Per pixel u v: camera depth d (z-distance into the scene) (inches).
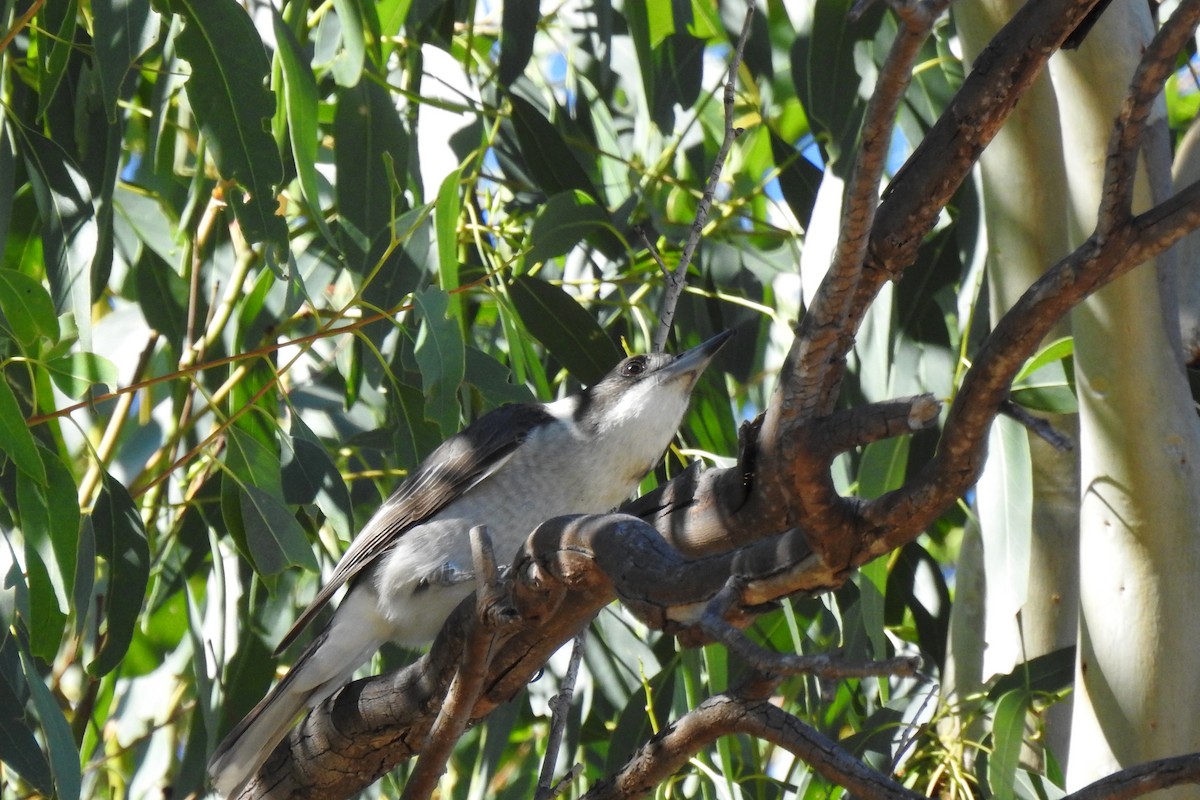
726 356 344.2
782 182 341.1
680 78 339.3
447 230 278.7
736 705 188.2
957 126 156.6
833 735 318.7
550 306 319.6
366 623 303.7
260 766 246.2
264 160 258.1
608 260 359.6
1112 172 138.7
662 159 371.2
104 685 363.6
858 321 162.7
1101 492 233.0
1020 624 302.0
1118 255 139.5
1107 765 229.6
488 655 184.7
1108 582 231.5
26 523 260.1
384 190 298.0
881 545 153.3
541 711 336.5
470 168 346.6
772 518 191.8
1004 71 153.3
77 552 259.3
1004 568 264.7
